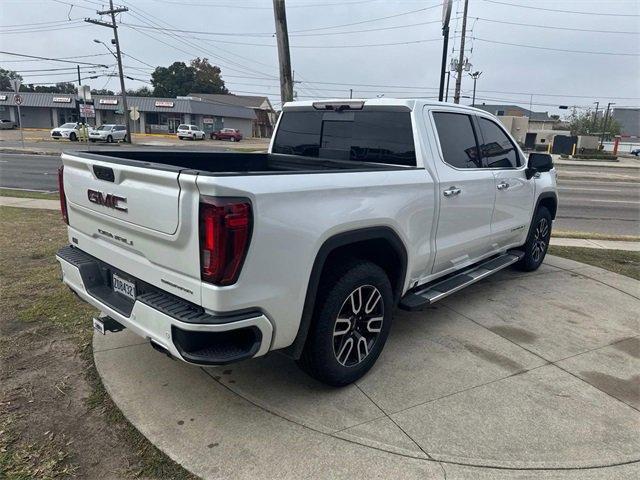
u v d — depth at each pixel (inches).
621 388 137.5
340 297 120.3
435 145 156.6
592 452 110.3
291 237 105.3
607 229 407.5
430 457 106.3
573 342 165.8
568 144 2069.4
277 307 106.1
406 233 138.9
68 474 98.9
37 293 189.2
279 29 390.9
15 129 2399.1
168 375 134.3
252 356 104.9
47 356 143.6
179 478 98.3
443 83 583.5
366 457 105.4
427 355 151.7
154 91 3850.9
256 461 103.1
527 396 131.2
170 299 107.3
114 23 1510.8
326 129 177.2
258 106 3321.9
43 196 443.2
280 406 122.0
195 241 97.2
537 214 231.1
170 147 1288.1
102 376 132.6
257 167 192.1
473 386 135.0
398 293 144.0
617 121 3971.5
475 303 199.0
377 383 134.6
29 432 110.9
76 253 139.6
